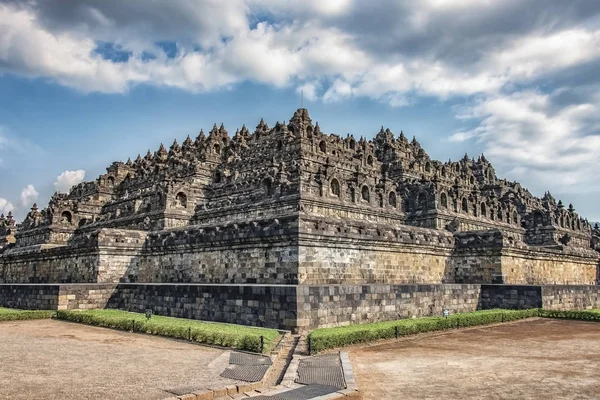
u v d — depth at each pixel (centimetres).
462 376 2134
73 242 5844
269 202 5650
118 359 2397
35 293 4728
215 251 4694
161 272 5262
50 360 2342
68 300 4422
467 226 6981
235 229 4497
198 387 1811
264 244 4231
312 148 6756
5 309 4728
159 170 8350
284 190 5603
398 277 4850
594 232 10450
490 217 7612
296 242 3972
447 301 4372
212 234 4688
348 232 4366
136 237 5459
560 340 3181
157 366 2227
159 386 1838
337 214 5797
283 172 5803
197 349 2719
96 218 8169
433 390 1900
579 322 4162
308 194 5447
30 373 2041
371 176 7338
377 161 8200
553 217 8525
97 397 1677
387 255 4769
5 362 2267
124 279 5344
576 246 8300
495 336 3356
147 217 6481
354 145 8206
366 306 3562
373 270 4584
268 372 2134
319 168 6122
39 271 6462
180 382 1908
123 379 1953
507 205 8200
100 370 2128
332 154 7144
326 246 4172
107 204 8688
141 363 2295
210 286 3688
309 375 2081
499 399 1772
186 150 9475
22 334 3288
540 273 5956
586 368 2295
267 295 3259
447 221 6688
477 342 3088
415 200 6894
